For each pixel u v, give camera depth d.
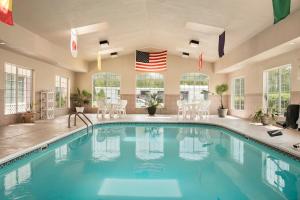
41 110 11.98
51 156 6.01
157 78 16.73
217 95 16.50
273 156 6.11
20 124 9.95
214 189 3.97
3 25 7.36
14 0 6.62
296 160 5.31
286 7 5.25
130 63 16.56
